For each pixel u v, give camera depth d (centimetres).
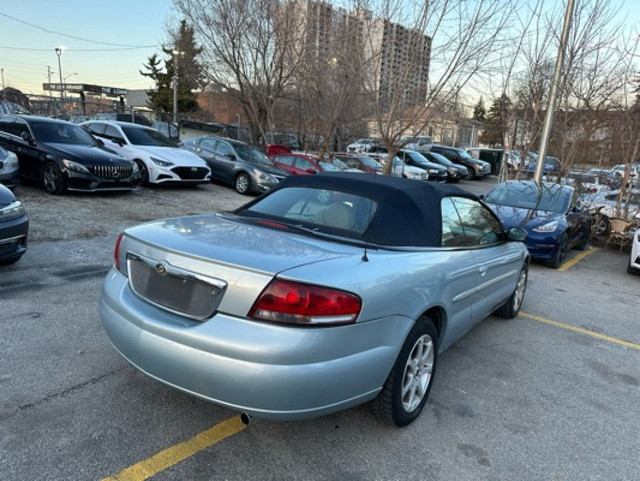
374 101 1168
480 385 366
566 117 1127
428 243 320
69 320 401
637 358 451
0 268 516
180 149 1259
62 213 800
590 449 296
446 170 2569
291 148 2008
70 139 998
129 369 333
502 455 281
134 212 879
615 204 1141
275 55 1708
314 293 227
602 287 722
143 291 267
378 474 254
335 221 316
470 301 369
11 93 1934
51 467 236
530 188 950
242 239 271
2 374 312
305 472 251
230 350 224
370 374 252
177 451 257
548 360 426
